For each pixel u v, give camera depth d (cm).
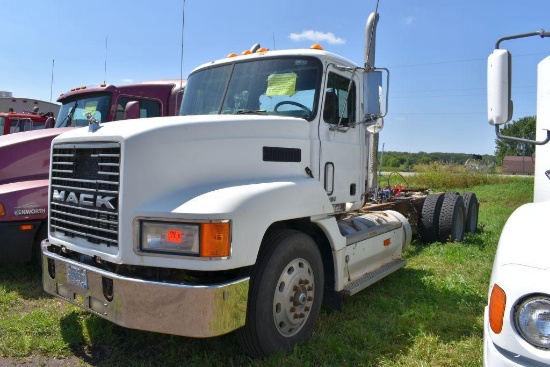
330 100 450
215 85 484
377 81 445
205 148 351
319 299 404
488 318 231
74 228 373
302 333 385
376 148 532
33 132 641
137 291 317
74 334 409
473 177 2531
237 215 316
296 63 446
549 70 323
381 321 432
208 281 343
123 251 321
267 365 345
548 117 324
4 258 550
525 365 201
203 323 305
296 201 373
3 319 447
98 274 340
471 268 641
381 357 366
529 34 287
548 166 322
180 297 307
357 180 499
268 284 347
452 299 509
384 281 573
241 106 459
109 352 387
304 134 423
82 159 368
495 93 277
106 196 337
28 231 555
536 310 202
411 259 704
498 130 283
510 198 1767
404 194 925
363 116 493
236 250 314
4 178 579
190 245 306
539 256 217
